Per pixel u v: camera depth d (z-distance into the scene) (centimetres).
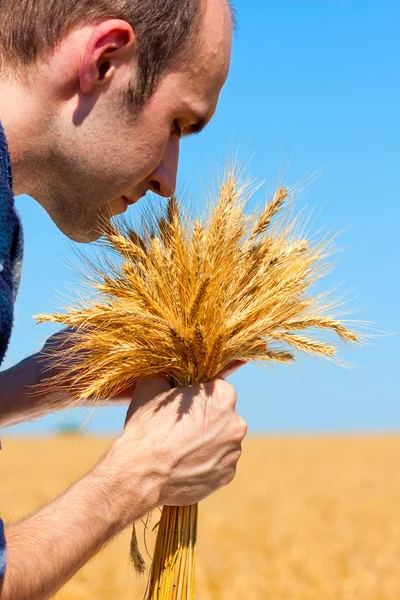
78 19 98
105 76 98
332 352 108
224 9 103
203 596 352
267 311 109
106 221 106
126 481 103
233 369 112
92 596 341
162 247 108
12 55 98
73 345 115
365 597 362
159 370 109
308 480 1016
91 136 99
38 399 116
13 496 734
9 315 92
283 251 112
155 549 112
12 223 94
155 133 101
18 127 98
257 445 1966
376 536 541
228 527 583
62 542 97
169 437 105
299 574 411
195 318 106
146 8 98
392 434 3066
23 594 94
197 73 101
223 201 110
